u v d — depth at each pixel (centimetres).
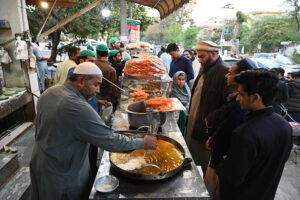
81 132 120
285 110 350
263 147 109
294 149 322
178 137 178
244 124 115
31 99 366
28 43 345
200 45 208
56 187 134
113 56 413
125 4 688
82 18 716
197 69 565
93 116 121
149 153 147
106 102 267
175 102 191
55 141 125
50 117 122
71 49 288
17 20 329
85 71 128
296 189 255
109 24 917
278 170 120
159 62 254
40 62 526
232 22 2383
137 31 851
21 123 363
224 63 207
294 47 1493
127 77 250
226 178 124
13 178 213
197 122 223
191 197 114
